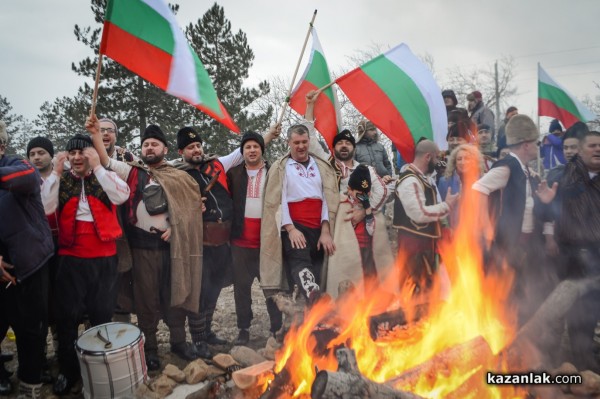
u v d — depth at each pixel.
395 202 4.65
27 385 3.73
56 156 3.88
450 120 6.42
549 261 4.44
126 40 4.04
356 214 4.70
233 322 5.62
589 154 4.04
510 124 4.38
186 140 4.64
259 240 4.73
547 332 4.16
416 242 4.47
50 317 4.14
